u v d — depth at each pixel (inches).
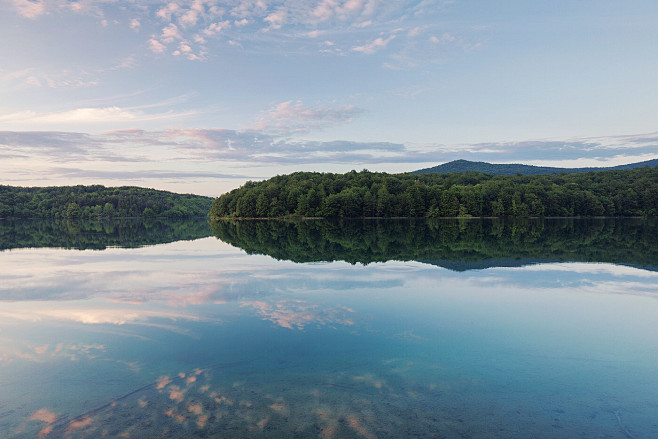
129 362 338.3
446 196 4702.3
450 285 639.1
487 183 5059.1
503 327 430.6
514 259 932.6
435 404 268.2
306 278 702.5
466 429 238.8
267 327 429.4
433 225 3053.6
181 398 276.5
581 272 753.0
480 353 358.0
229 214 5438.0
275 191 5226.4
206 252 1141.7
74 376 312.3
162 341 388.2
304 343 381.7
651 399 277.1
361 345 376.8
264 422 245.6
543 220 4062.5
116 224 4084.6
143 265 877.2
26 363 336.8
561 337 400.2
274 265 864.3
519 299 549.3
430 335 404.8
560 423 246.7
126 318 463.5
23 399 276.4
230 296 568.7
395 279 689.6
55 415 256.1
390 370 321.7
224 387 292.2
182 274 751.1
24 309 504.1
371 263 882.1
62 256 1056.8
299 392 284.7
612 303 527.8
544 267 813.2
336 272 764.0
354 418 250.1
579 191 4753.9
